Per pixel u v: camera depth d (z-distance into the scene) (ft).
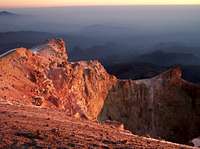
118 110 365.40
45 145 54.65
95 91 324.39
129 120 372.38
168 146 72.84
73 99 221.25
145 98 394.73
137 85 393.91
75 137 62.95
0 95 123.13
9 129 61.62
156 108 400.88
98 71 347.36
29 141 55.72
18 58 187.62
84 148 56.08
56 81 214.48
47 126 70.79
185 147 78.18
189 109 424.05
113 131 87.56
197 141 315.78
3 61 170.50
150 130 385.91
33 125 68.49
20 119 73.82
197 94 429.79
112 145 61.11
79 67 282.15
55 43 273.33
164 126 399.65
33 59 204.95
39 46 268.00
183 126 411.54
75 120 101.09
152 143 73.00
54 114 103.19
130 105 379.76
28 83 168.04
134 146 63.31
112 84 367.45
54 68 222.28
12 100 124.88
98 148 57.41
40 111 102.68
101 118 331.98
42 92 173.27
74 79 246.27
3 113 78.84
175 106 417.49
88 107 302.25
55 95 187.01
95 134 71.87
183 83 433.07
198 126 419.13
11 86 148.87
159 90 408.05
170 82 422.82
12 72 168.76
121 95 373.20
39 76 185.98
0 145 52.37
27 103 132.36
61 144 56.49
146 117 388.57
